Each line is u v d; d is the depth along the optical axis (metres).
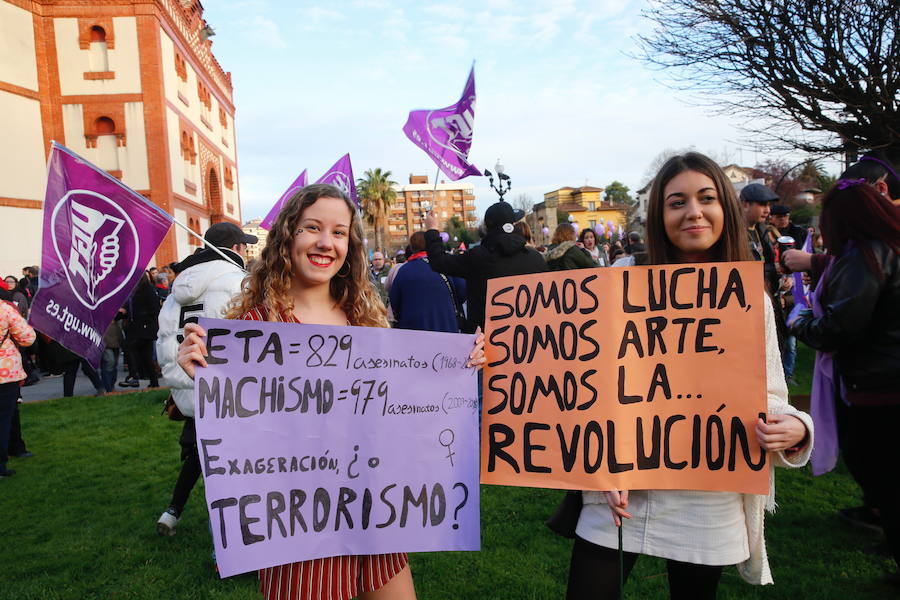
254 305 1.90
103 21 21.09
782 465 1.71
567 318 1.87
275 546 1.68
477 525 1.88
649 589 2.86
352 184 5.98
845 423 2.93
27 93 20.11
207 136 29.47
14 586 3.19
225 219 33.81
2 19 19.22
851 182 2.43
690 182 1.79
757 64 7.48
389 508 1.81
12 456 5.74
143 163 21.61
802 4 6.82
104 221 2.91
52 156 2.82
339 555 1.75
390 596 1.84
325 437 1.78
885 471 2.50
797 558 3.08
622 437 1.75
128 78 21.36
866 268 2.34
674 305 1.78
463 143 6.20
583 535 1.82
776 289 5.50
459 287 5.80
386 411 1.84
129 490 4.71
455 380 1.92
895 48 6.62
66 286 2.85
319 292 1.97
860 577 2.86
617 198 89.44
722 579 2.93
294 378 1.77
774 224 6.45
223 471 1.66
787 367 6.57
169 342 3.39
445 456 1.88
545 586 2.93
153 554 3.50
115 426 6.86
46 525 4.04
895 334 2.40
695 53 7.83
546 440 1.83
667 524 1.73
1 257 18.89
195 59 27.14
